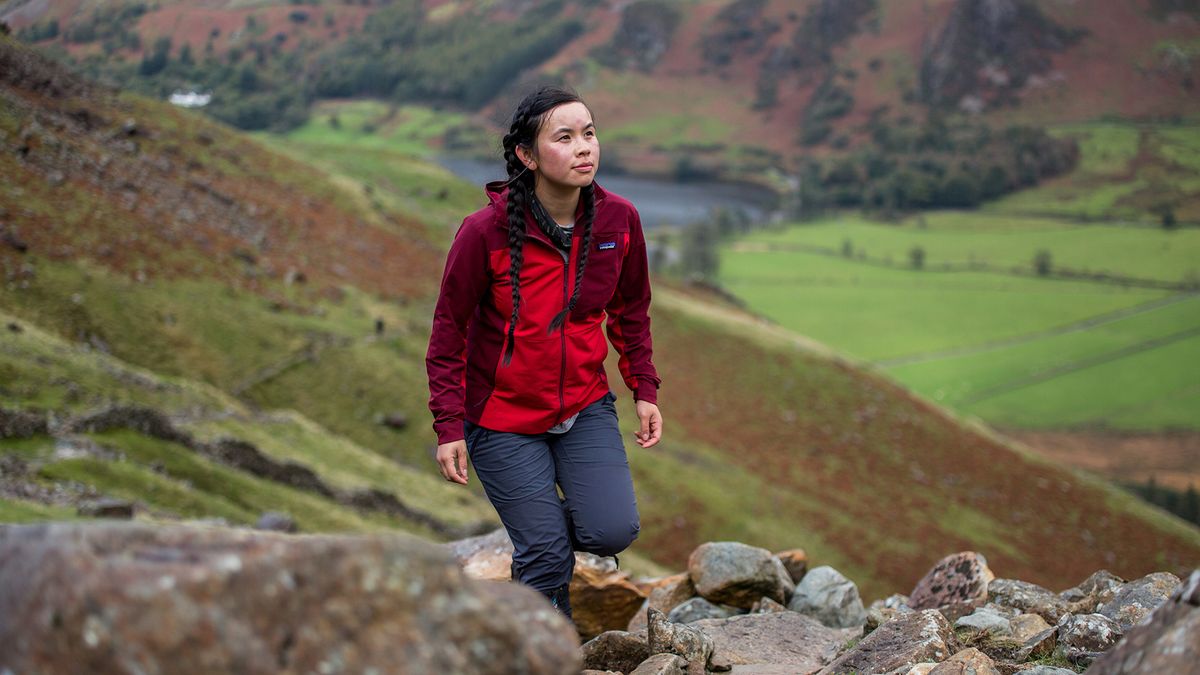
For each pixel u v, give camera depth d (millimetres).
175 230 71188
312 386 60406
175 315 58969
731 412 91188
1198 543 87312
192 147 95688
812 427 92188
